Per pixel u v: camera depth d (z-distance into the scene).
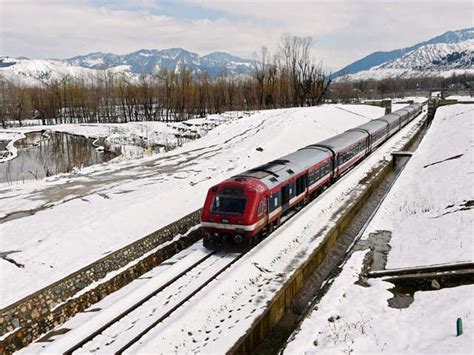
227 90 74.25
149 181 23.12
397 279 12.66
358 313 11.12
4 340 10.13
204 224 16.03
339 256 17.55
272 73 70.69
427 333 9.56
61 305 11.76
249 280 13.84
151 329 11.08
